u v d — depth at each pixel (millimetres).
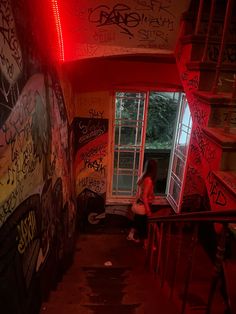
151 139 5914
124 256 4738
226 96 2098
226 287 2027
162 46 2932
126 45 2887
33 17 2039
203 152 2234
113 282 3320
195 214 1553
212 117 2125
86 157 4836
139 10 2705
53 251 2873
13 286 1650
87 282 3314
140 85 4500
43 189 2363
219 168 1923
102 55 2924
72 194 4340
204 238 4945
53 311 2301
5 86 1501
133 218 5129
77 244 5008
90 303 2686
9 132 1562
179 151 4965
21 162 1770
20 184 1764
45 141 2400
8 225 1575
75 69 4258
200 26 2658
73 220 4457
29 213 1962
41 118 2254
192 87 2518
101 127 4699
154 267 4145
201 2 2398
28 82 1905
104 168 4938
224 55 2525
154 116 5695
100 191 5062
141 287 3146
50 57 2584
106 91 4504
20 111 1740
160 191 6113
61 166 3246
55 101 2854
